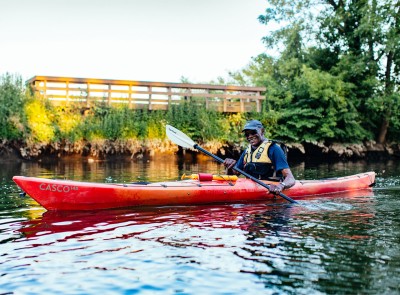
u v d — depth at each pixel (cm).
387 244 345
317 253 323
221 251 331
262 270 287
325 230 396
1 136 1409
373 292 250
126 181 829
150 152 1588
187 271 287
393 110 1994
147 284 265
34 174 962
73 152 1502
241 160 615
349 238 365
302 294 248
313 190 641
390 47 1861
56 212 487
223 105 1739
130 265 299
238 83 2875
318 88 1845
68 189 491
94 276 279
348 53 1986
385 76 2028
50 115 1482
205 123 1642
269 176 583
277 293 250
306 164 1525
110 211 495
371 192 677
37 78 1490
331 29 2098
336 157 1922
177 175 963
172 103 1681
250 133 583
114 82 1569
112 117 1554
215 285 263
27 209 504
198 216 468
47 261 309
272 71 2434
